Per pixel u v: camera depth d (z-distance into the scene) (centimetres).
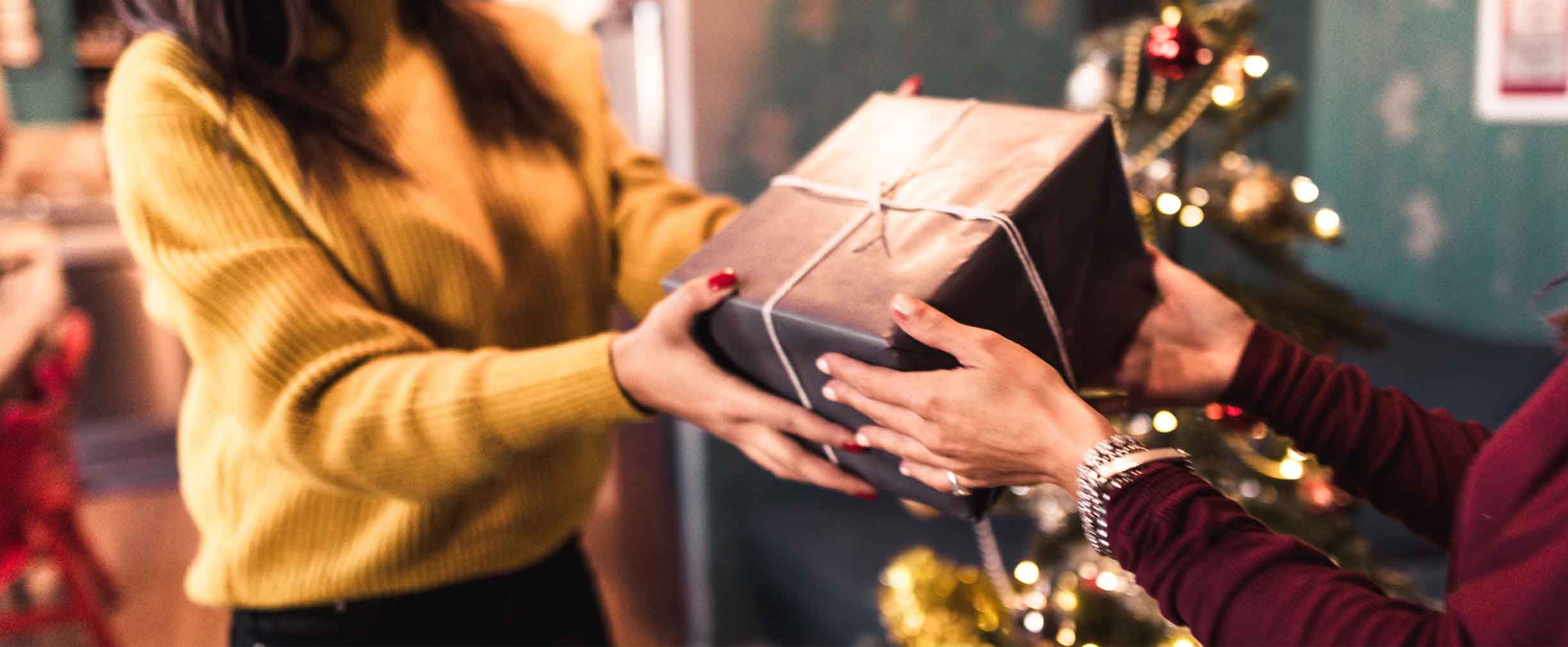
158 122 86
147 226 87
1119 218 81
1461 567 59
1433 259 276
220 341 85
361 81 97
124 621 292
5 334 238
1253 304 138
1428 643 54
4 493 224
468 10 107
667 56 238
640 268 111
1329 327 142
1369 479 83
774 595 246
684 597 265
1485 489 58
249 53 91
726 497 249
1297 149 315
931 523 238
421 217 94
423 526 97
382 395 82
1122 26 188
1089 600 149
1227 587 59
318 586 99
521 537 104
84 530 349
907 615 162
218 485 100
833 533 235
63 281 356
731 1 228
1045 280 74
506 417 81
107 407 409
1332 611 56
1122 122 148
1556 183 238
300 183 89
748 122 233
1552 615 52
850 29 234
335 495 97
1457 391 229
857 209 77
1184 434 147
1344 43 298
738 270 76
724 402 77
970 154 78
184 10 87
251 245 86
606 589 296
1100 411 84
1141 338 91
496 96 103
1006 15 240
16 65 476
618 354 80
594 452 111
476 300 97
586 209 108
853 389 69
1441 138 270
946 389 65
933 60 239
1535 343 246
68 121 491
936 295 67
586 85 113
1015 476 68
